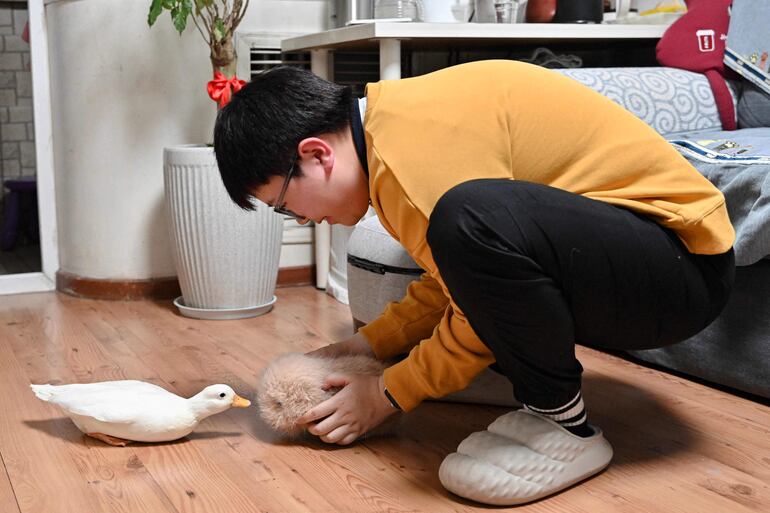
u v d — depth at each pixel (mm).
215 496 1199
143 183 2557
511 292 1078
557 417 1204
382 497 1195
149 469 1294
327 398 1346
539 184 1127
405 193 1129
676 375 1759
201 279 2307
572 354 1160
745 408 1560
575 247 1101
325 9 2709
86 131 2545
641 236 1146
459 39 2275
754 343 1570
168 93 2531
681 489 1214
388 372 1314
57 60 2588
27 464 1315
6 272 3359
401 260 1756
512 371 1166
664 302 1183
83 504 1177
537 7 2434
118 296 2584
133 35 2486
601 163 1193
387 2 2309
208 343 2068
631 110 2076
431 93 1185
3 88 4180
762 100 2188
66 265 2713
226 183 1245
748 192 1554
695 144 1751
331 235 2662
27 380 1771
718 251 1203
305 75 1228
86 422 1375
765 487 1219
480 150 1149
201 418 1387
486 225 1059
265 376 1375
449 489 1190
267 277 2369
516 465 1156
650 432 1438
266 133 1181
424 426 1469
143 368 1858
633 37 2357
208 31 2354
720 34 2264
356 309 1917
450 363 1230
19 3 4160
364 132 1193
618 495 1196
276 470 1287
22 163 4266
